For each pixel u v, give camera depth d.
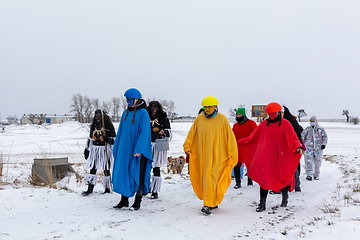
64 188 7.22
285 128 5.68
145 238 3.84
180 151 20.41
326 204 5.54
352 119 91.38
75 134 42.03
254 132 5.99
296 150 5.55
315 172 9.30
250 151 6.07
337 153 18.25
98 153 6.71
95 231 4.07
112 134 6.71
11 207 5.25
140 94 5.57
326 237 3.62
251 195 6.99
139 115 5.51
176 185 8.38
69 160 14.80
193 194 7.11
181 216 5.03
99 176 9.20
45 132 47.66
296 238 3.71
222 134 5.52
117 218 4.78
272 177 5.63
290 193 7.21
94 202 5.91
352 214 4.60
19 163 13.33
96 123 6.70
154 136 6.78
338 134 41.94
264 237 3.88
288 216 5.05
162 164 6.71
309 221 4.51
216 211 5.45
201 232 4.15
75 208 5.35
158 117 6.86
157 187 6.59
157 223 4.55
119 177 5.32
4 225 4.22
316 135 9.24
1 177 8.52
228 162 5.57
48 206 5.43
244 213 5.30
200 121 5.66
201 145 5.56
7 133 44.88
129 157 5.38
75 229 4.13
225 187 5.47
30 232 3.95
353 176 8.54
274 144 5.73
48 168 7.97
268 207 5.77
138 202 5.44
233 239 3.84
